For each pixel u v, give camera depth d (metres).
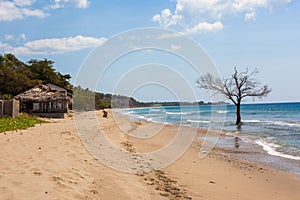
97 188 6.59
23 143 10.64
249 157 13.97
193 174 10.03
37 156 8.34
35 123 21.45
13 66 59.69
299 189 8.80
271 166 11.98
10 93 44.12
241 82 34.84
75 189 6.05
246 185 9.08
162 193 7.27
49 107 33.88
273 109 79.31
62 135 14.41
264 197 7.95
